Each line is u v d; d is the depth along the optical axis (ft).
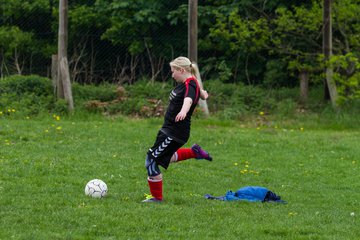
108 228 67.31
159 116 155.84
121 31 185.06
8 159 104.99
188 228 68.80
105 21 189.57
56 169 99.30
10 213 71.72
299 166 114.42
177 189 92.43
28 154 110.11
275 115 160.86
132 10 186.50
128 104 157.89
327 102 168.45
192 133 137.59
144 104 157.79
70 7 191.93
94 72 187.32
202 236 65.82
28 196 80.84
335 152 126.31
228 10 184.34
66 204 76.95
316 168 113.09
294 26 171.63
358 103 165.48
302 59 182.80
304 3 187.11
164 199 82.84
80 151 115.44
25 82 158.61
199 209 77.46
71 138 126.52
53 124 139.33
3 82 158.71
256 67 189.37
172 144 77.71
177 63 77.66
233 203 82.48
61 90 156.35
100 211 73.56
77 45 188.24
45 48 191.62
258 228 69.77
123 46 188.14
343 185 101.19
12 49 189.57
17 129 131.13
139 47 184.24
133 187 90.84
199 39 189.37
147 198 81.66
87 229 66.54
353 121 154.20
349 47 173.37
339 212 81.41
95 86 172.76
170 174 102.27
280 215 76.89
